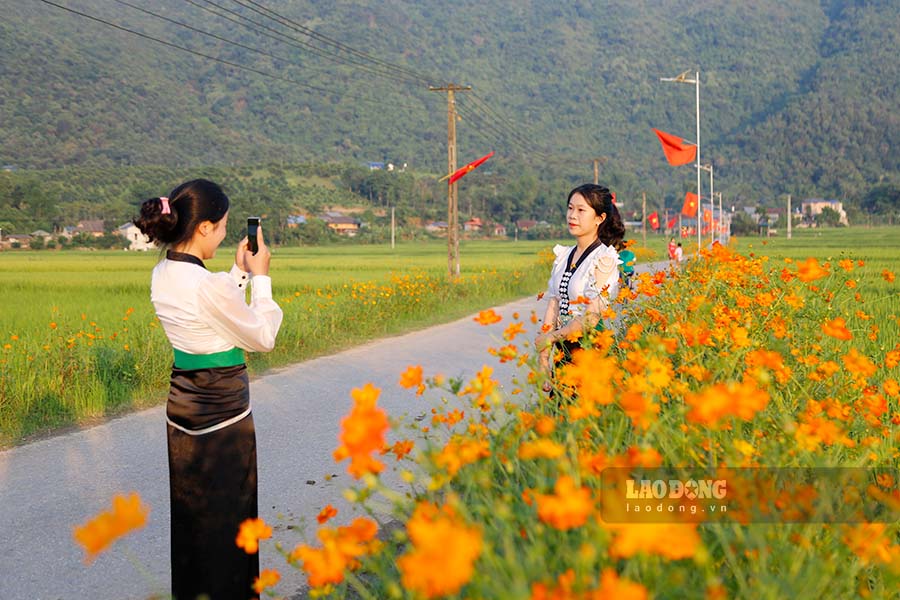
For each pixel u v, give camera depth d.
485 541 1.69
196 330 2.80
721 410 1.58
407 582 1.14
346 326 12.30
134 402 7.63
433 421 2.47
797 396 3.09
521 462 2.34
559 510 1.36
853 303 7.16
